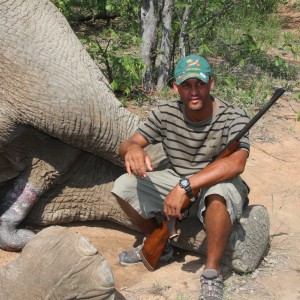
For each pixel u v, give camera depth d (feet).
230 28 27.14
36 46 11.00
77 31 25.80
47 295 8.28
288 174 14.25
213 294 9.44
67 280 8.32
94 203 12.00
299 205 12.84
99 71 11.64
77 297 8.39
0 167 11.50
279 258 10.84
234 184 9.80
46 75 10.87
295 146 15.78
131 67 17.46
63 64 11.05
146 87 19.35
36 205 11.87
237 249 10.04
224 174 9.40
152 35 19.20
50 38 11.23
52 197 11.91
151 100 18.33
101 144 11.27
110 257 10.99
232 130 9.73
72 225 12.19
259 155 15.14
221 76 20.15
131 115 11.70
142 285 10.10
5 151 11.30
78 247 8.48
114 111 11.34
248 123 9.45
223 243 9.59
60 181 11.82
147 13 19.03
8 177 11.57
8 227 11.25
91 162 11.91
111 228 12.12
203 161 10.08
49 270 8.33
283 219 12.25
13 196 11.45
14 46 10.89
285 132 16.60
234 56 22.76
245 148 9.60
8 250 11.23
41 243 8.53
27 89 10.85
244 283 10.09
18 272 8.41
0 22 10.93
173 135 10.08
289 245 11.31
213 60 22.80
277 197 13.12
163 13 19.15
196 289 9.98
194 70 9.39
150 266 10.37
